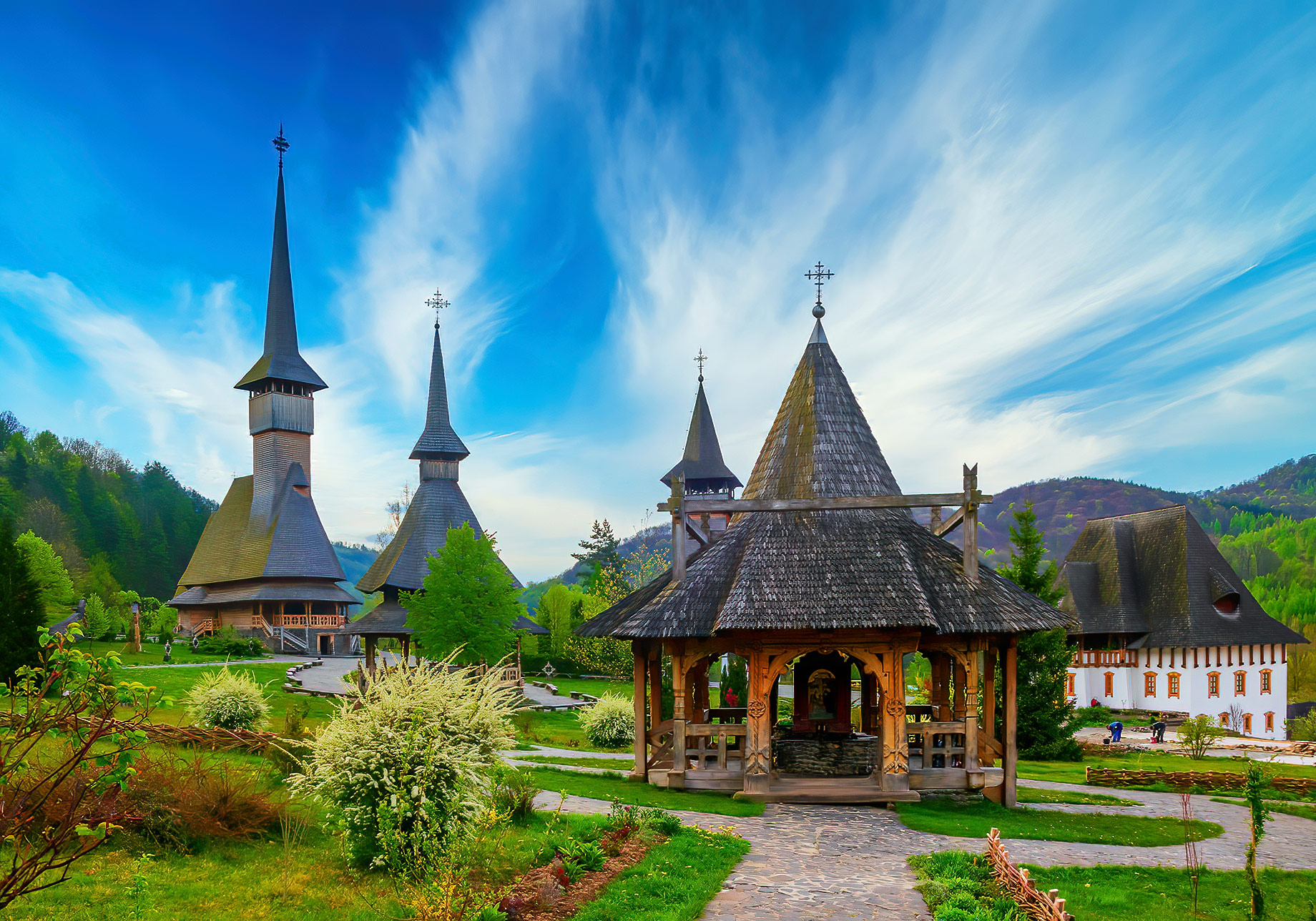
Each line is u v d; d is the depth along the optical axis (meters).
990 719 18.31
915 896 9.79
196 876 8.96
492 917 7.70
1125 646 59.94
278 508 69.69
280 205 71.56
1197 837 15.71
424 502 49.94
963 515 17.09
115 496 128.12
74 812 5.82
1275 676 58.00
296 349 72.19
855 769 17.52
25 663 22.44
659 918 8.40
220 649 58.12
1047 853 13.06
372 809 9.37
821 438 19.17
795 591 15.98
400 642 46.75
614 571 74.06
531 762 20.38
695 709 19.69
